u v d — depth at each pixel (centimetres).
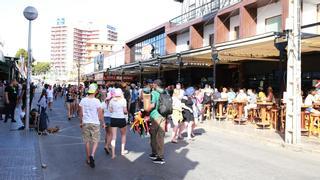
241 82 2667
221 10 2730
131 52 5294
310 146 1155
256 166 906
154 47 4209
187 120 1328
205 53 2042
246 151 1121
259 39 1578
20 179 722
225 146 1207
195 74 3369
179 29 3431
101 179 759
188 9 3500
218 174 814
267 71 2414
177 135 1339
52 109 2870
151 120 945
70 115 2080
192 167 880
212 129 1667
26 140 1183
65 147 1134
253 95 1938
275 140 1271
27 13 1430
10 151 991
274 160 991
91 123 880
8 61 3095
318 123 1383
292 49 1223
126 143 1229
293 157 1048
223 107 2117
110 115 988
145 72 3903
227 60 2481
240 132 1484
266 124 1611
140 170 844
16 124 1456
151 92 984
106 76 3816
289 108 1222
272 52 1975
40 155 961
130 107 1781
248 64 2617
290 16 1234
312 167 916
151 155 971
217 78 3011
